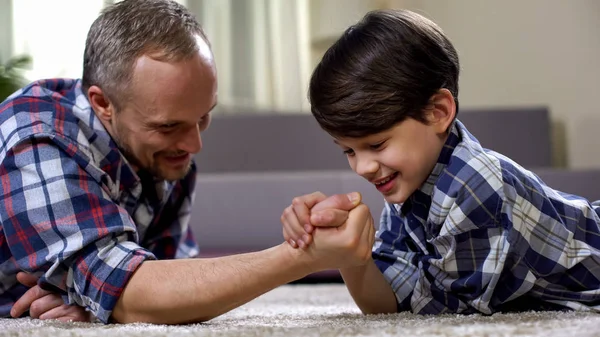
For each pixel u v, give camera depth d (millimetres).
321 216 865
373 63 934
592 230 1031
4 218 1026
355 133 935
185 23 1131
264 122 2885
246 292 919
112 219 1007
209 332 778
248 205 2480
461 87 3258
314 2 3461
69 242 985
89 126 1125
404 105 923
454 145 968
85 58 1156
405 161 938
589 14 2820
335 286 2100
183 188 1357
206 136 2873
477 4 3197
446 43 1000
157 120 1096
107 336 771
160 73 1079
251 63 3510
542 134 2826
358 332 748
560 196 1042
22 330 834
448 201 938
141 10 1125
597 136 2799
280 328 813
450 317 922
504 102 3133
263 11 3500
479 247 950
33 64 3510
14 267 1112
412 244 1091
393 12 1006
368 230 892
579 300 994
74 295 1021
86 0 3553
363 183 2402
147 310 940
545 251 963
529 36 3035
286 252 906
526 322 812
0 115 1111
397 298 1073
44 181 1019
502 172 939
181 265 950
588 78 2834
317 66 1005
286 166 2867
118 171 1147
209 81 1118
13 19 3518
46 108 1104
